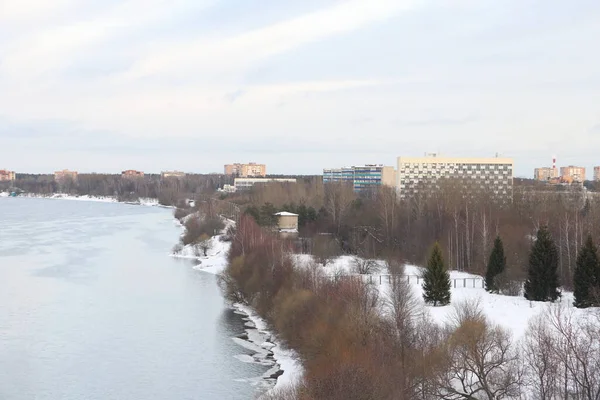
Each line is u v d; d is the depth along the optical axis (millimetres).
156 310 94562
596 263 66688
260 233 115312
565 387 42281
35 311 93500
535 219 120062
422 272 90812
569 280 83625
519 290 79375
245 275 98062
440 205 135250
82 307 96250
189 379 65875
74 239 186750
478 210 126812
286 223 154250
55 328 84312
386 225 129750
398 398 45000
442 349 50562
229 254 120688
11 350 75125
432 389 47031
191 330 83500
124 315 91438
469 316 56125
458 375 48562
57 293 106188
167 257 149375
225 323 87062
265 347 76312
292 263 92562
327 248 115375
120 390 63125
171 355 73375
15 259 144125
